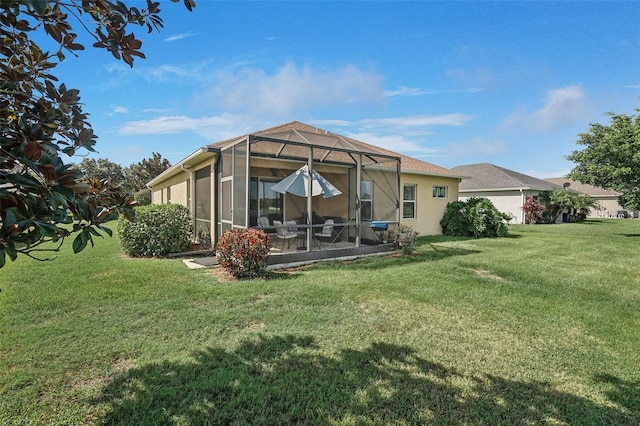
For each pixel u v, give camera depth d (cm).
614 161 1672
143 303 491
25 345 355
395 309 484
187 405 262
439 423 248
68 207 163
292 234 956
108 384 288
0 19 182
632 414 264
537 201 2464
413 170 1393
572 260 906
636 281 682
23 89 195
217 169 976
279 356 343
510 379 309
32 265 736
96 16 195
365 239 1046
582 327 432
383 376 308
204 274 676
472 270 757
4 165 157
